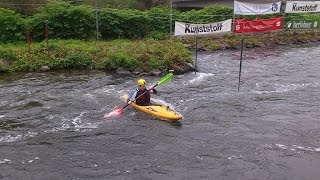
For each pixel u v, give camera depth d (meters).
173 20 24.61
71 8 21.67
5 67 16.25
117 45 19.42
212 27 21.25
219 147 9.08
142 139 9.55
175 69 16.33
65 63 16.94
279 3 24.58
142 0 31.75
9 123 10.51
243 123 10.52
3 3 23.52
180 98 12.72
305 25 25.98
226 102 12.30
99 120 10.75
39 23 20.83
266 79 15.28
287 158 8.51
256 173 7.89
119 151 8.91
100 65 16.86
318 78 15.41
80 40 21.17
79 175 7.86
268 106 11.91
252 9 23.77
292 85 14.36
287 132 9.91
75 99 12.59
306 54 20.95
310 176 7.77
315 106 11.91
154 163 8.34
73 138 9.59
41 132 9.95
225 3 33.09
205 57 20.05
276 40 24.75
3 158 8.54
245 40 23.73
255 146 9.12
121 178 7.74
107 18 22.25
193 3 35.41
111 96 12.93
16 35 20.22
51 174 7.89
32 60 16.94
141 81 11.55
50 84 14.42
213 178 7.73
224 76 15.82
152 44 19.41
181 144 9.26
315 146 9.09
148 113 11.12
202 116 11.05
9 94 13.10
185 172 7.96
